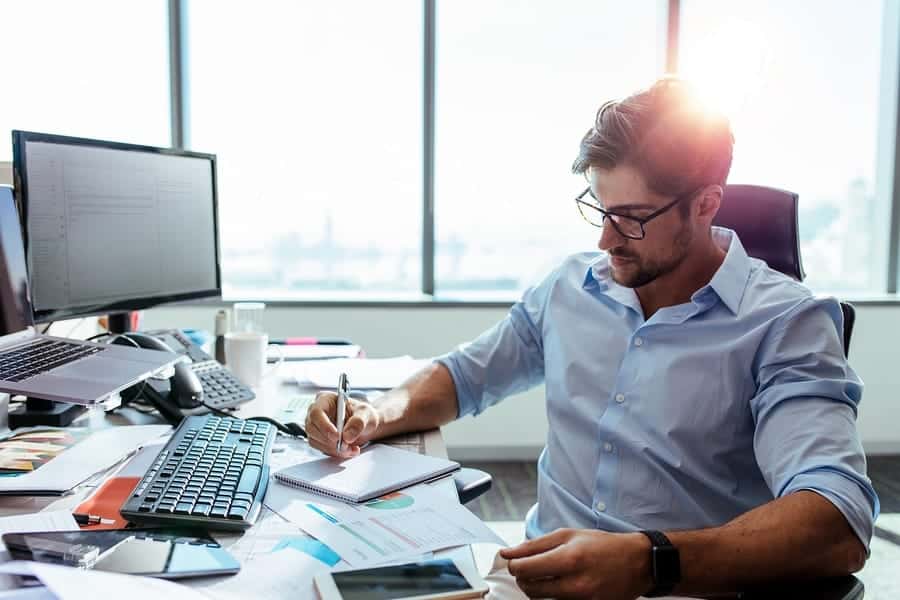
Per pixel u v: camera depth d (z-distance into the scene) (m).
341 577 0.76
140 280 1.59
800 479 0.92
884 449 3.39
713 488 1.12
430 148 3.22
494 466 3.20
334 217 3.26
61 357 1.20
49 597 0.65
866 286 3.50
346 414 1.19
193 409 1.34
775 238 1.48
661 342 1.19
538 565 0.77
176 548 0.80
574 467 1.24
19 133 1.29
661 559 0.80
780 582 0.84
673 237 1.11
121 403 1.38
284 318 3.20
